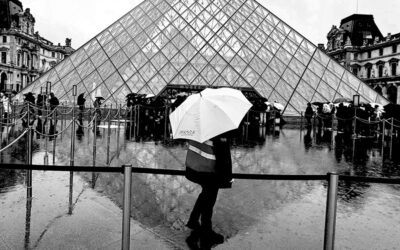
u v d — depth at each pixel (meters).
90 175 8.98
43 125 23.34
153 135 19.77
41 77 35.56
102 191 7.55
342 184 9.02
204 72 34.94
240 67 35.78
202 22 40.44
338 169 10.84
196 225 5.56
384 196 7.89
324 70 36.66
